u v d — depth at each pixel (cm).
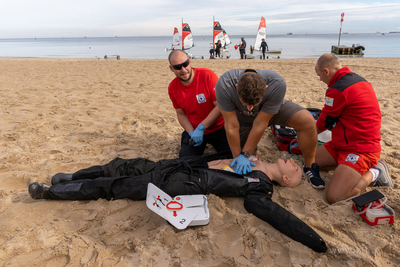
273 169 273
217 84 237
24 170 303
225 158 295
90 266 180
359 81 253
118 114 509
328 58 271
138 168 262
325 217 225
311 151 276
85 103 579
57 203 242
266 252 191
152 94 664
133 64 1284
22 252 190
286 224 203
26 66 1198
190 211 221
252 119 281
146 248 194
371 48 3066
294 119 261
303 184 273
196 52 3000
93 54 3094
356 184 249
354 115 250
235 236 209
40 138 394
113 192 242
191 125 327
